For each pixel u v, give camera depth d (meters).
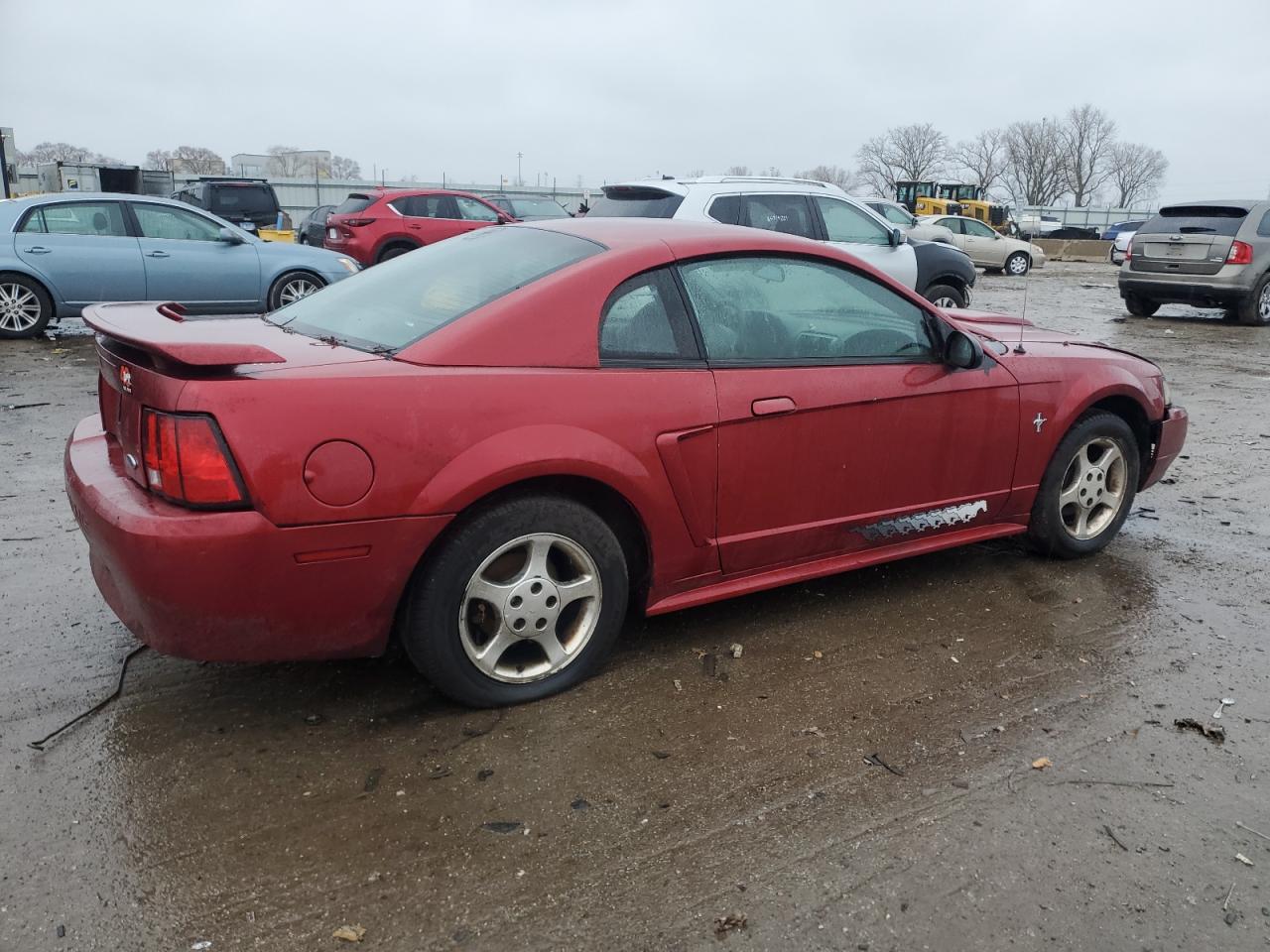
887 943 2.22
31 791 2.65
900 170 89.50
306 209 43.84
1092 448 4.54
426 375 2.82
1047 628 3.88
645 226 3.60
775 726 3.10
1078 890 2.41
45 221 10.09
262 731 2.99
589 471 3.03
